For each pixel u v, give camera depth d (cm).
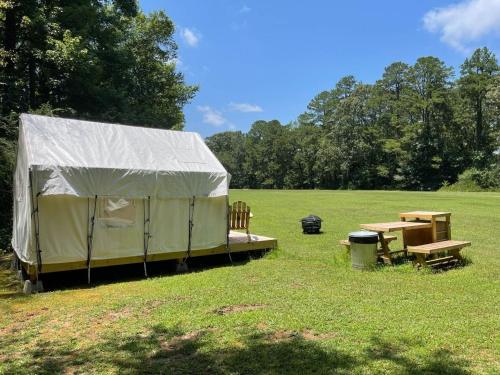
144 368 432
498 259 983
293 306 624
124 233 879
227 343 491
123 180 872
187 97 3406
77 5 2047
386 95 7494
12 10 1745
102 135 965
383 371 407
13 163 1311
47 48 1841
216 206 1014
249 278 825
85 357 465
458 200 3036
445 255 964
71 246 820
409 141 6856
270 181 9069
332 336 502
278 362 436
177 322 568
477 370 404
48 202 796
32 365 450
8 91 1764
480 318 555
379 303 631
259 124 10588
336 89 8388
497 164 6047
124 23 2653
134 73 2933
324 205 2733
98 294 740
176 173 939
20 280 882
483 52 6850
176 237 948
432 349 454
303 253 1131
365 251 885
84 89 2084
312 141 8400
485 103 6575
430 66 6962
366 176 7306
